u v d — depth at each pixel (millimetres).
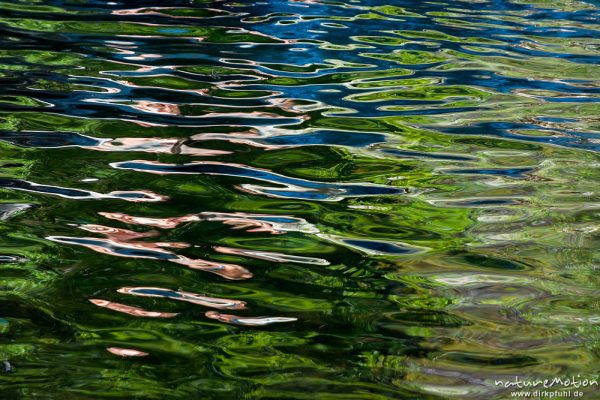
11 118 4262
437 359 2422
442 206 3508
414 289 2828
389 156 4055
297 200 3504
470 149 4199
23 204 3328
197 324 2576
